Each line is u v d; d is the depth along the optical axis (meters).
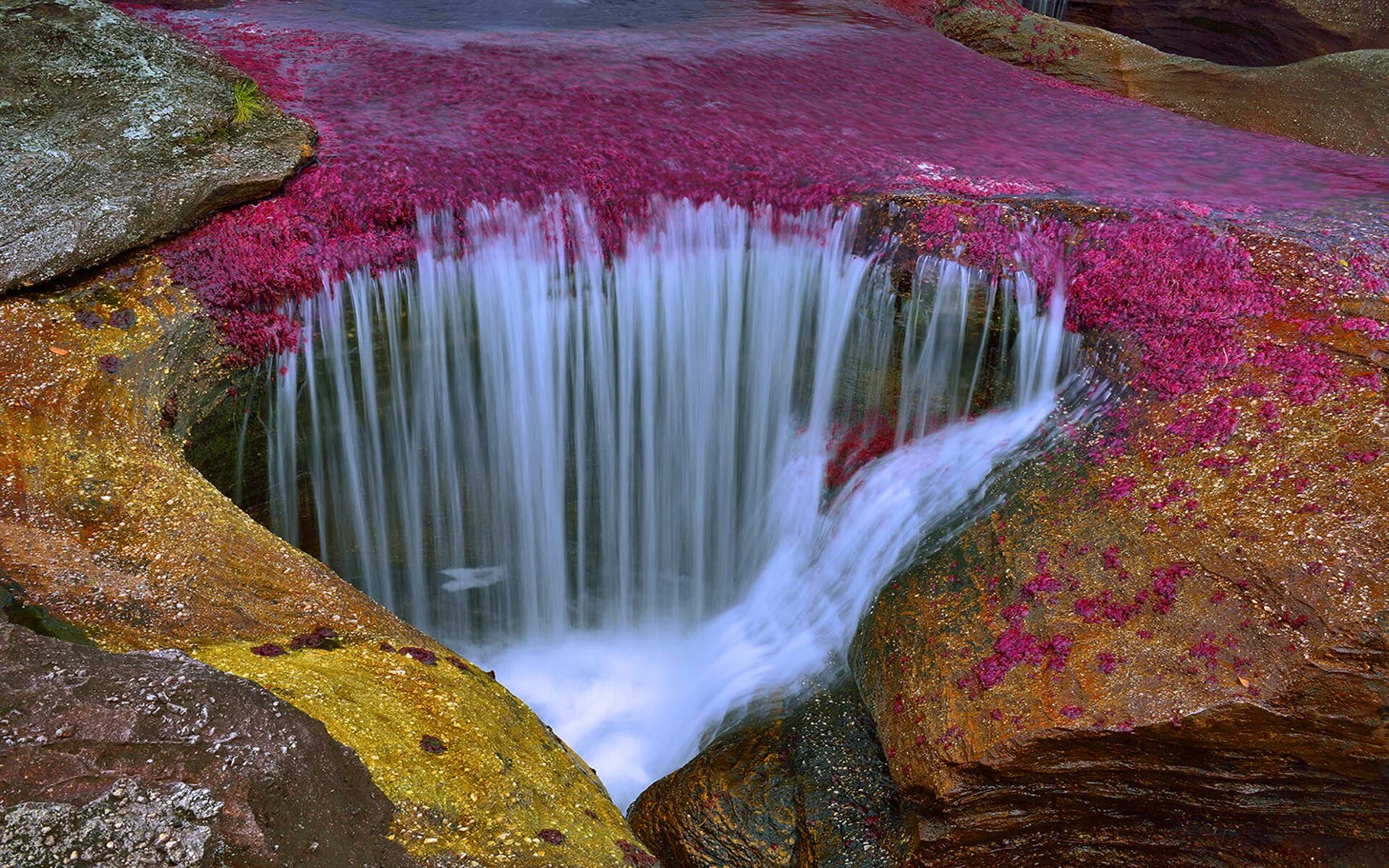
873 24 11.26
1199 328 6.23
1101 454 5.96
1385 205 7.28
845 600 6.66
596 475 7.77
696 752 6.52
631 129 7.95
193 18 9.50
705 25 10.65
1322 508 5.07
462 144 7.50
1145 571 5.19
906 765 5.11
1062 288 6.79
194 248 6.36
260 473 6.68
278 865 3.12
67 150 6.43
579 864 4.06
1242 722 4.57
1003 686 5.05
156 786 3.17
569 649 7.88
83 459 5.25
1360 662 4.46
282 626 4.86
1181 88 11.14
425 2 10.70
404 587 7.58
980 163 7.88
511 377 7.26
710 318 7.51
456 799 4.05
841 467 7.47
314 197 6.78
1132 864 5.04
